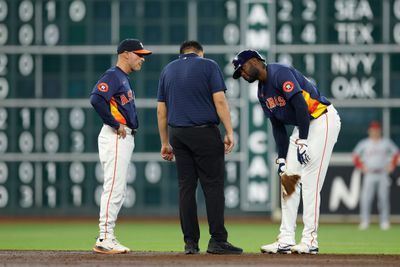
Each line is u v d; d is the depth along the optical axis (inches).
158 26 2244.1
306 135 1111.0
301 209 2265.0
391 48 2237.9
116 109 1186.6
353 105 2249.0
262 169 2258.9
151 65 2245.3
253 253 1155.9
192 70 1135.6
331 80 2246.6
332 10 2246.6
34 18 2245.3
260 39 2245.3
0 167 2257.6
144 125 2253.9
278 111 1141.7
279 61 2247.8
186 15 2244.1
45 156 2252.7
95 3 2245.3
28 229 2050.9
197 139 1127.6
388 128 2242.9
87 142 2247.8
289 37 2249.0
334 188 2283.5
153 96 2245.3
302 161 1109.7
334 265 994.7
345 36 2245.3
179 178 1154.7
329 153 1143.0
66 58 2245.3
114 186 1185.4
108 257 1098.7
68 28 2245.3
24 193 2258.9
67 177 2255.2
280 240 1155.3
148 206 2261.3
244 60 1127.0
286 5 2253.9
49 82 2247.8
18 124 2247.8
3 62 2245.3
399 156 2196.1
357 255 1120.2
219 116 1133.1
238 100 2251.5
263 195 2262.6
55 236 1804.9
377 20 2242.9
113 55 2244.1
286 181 1156.5
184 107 1131.9
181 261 1035.3
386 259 1071.6
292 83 1108.5
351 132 2255.2
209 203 1135.0
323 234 1886.1
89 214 2247.8
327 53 2245.3
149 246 1524.4
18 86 2245.3
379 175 2133.4
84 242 1632.6
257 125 2253.9
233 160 2262.6
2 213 2257.6
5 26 2245.3
